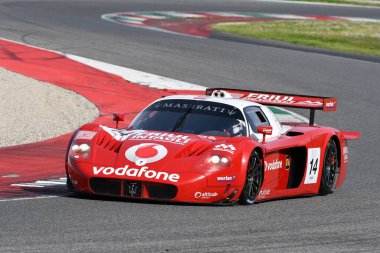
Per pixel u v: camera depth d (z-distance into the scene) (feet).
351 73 285.84
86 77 233.96
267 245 76.79
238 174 97.09
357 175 139.64
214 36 376.68
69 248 71.51
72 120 177.47
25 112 179.22
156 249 72.49
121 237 77.05
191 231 81.51
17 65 239.09
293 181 115.96
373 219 95.91
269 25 451.12
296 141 112.68
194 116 108.27
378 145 176.14
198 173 94.84
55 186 110.42
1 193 102.73
